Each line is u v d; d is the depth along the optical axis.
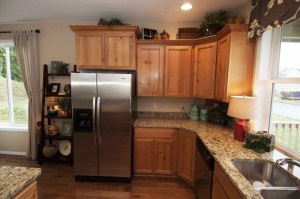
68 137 3.15
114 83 2.52
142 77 2.93
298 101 1.66
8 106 3.59
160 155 2.75
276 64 1.93
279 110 1.90
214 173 1.63
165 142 2.72
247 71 2.17
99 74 2.51
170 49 2.87
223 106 2.75
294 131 1.71
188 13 2.71
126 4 2.46
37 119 3.39
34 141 3.33
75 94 2.55
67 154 3.28
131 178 2.77
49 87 3.28
